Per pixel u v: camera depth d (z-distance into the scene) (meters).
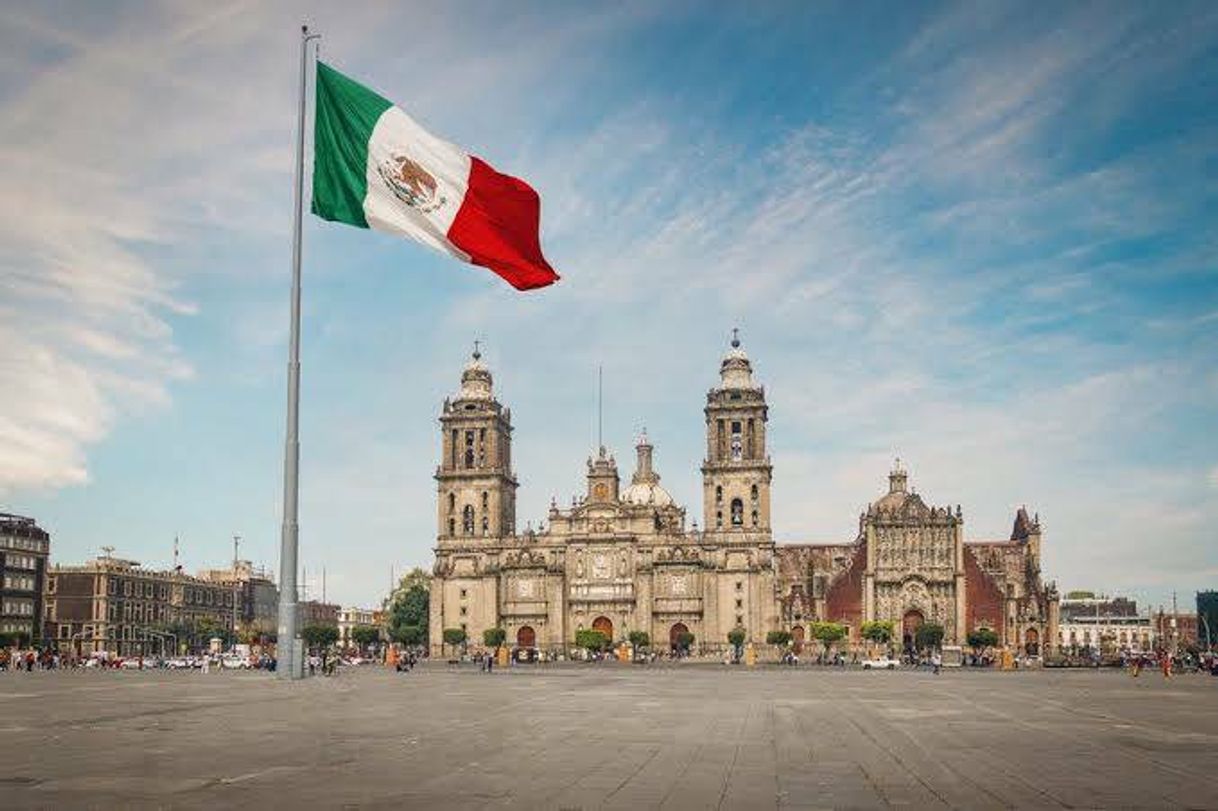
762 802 24.28
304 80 48.81
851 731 41.53
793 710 53.47
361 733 37.06
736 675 115.00
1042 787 26.83
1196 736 40.12
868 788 26.52
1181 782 27.75
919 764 31.16
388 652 160.38
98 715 42.03
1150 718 49.25
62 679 77.00
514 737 37.56
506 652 160.00
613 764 30.33
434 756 31.44
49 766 28.06
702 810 23.12
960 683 92.81
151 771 27.36
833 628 195.12
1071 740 38.41
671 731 40.69
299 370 47.78
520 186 46.41
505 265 46.31
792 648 198.75
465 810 22.59
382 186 46.00
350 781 26.34
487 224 46.25
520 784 26.41
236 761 29.34
